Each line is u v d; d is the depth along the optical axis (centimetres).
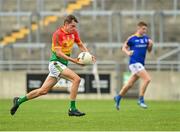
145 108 5472
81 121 3903
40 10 10881
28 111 5069
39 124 3684
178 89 7812
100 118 4162
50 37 10212
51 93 7875
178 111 5019
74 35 3922
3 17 10731
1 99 7844
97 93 7856
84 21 10369
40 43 9781
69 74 3875
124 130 3284
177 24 10256
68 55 3925
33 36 10231
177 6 10662
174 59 9125
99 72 7869
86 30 10250
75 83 3881
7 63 8512
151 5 10731
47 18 10431
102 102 6931
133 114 4619
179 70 8375
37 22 9956
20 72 8069
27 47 9650
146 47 5378
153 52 9244
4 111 5056
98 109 5403
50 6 11038
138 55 5353
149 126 3538
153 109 5353
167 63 8194
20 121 3922
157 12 9556
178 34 10125
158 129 3350
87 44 8844
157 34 9931
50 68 3909
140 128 3403
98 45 9381
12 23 10681
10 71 8112
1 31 10588
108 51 9450
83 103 6688
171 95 7825
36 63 8444
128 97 7906
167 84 7825
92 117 4262
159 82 7825
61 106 5984
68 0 10950
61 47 3862
